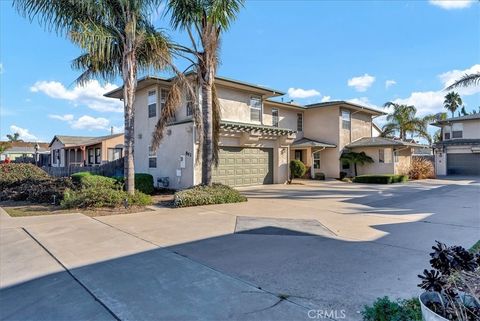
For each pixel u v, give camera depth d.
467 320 2.21
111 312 3.20
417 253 5.23
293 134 19.05
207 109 11.38
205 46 11.09
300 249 5.51
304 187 17.09
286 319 3.05
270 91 17.88
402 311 2.79
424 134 28.00
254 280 4.05
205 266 4.60
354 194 14.12
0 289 3.79
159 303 3.39
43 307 3.31
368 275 4.21
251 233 6.73
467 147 27.14
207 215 8.82
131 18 9.93
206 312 3.19
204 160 11.53
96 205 9.75
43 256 5.06
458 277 2.42
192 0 10.42
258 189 16.02
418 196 13.39
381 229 7.09
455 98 40.19
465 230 6.96
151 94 16.66
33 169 15.84
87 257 5.00
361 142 23.47
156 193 14.09
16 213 9.09
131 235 6.49
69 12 9.46
